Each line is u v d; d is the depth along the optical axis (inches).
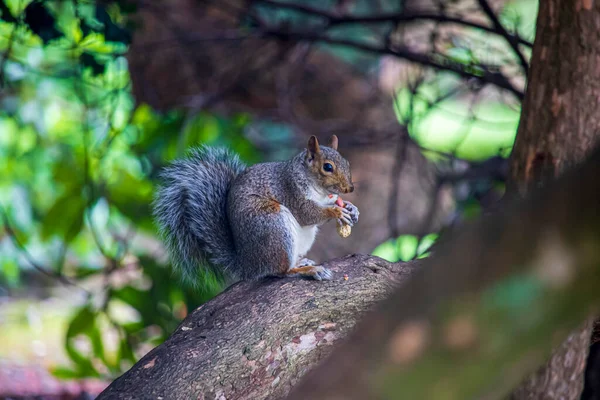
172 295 456.8
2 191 636.7
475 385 115.8
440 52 482.9
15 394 476.4
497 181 479.2
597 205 113.0
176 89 584.7
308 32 489.7
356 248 613.6
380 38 566.9
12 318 611.2
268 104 609.0
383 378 116.0
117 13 463.5
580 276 114.5
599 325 254.8
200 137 524.1
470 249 117.0
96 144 505.0
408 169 609.6
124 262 518.9
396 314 118.4
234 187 332.5
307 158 333.4
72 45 428.8
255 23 533.0
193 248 344.2
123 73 529.0
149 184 496.1
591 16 204.1
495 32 442.3
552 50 209.9
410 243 558.3
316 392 119.1
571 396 218.1
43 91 618.5
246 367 247.1
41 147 629.6
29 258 494.6
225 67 586.9
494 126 515.5
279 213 320.5
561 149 211.8
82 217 488.7
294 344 259.4
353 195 631.2
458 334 114.2
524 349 116.4
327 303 267.3
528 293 114.3
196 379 238.8
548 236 114.7
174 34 559.8
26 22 404.2
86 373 457.7
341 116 652.1
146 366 244.1
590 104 208.8
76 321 453.4
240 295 289.4
